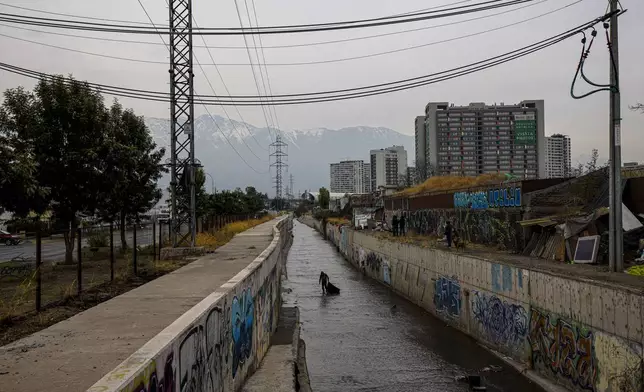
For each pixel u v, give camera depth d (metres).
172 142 21.48
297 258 55.06
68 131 17.86
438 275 23.34
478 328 18.73
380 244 36.16
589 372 11.82
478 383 14.41
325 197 128.88
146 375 4.29
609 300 11.08
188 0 20.56
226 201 61.66
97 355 6.89
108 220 24.17
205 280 14.27
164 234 24.48
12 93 17.61
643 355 9.97
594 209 18.97
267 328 15.34
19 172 12.38
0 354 6.92
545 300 13.97
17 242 22.09
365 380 15.20
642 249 15.99
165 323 8.83
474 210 27.14
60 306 10.25
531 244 20.48
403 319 23.41
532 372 14.48
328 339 20.11
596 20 14.56
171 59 21.06
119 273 14.57
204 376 6.54
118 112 24.36
